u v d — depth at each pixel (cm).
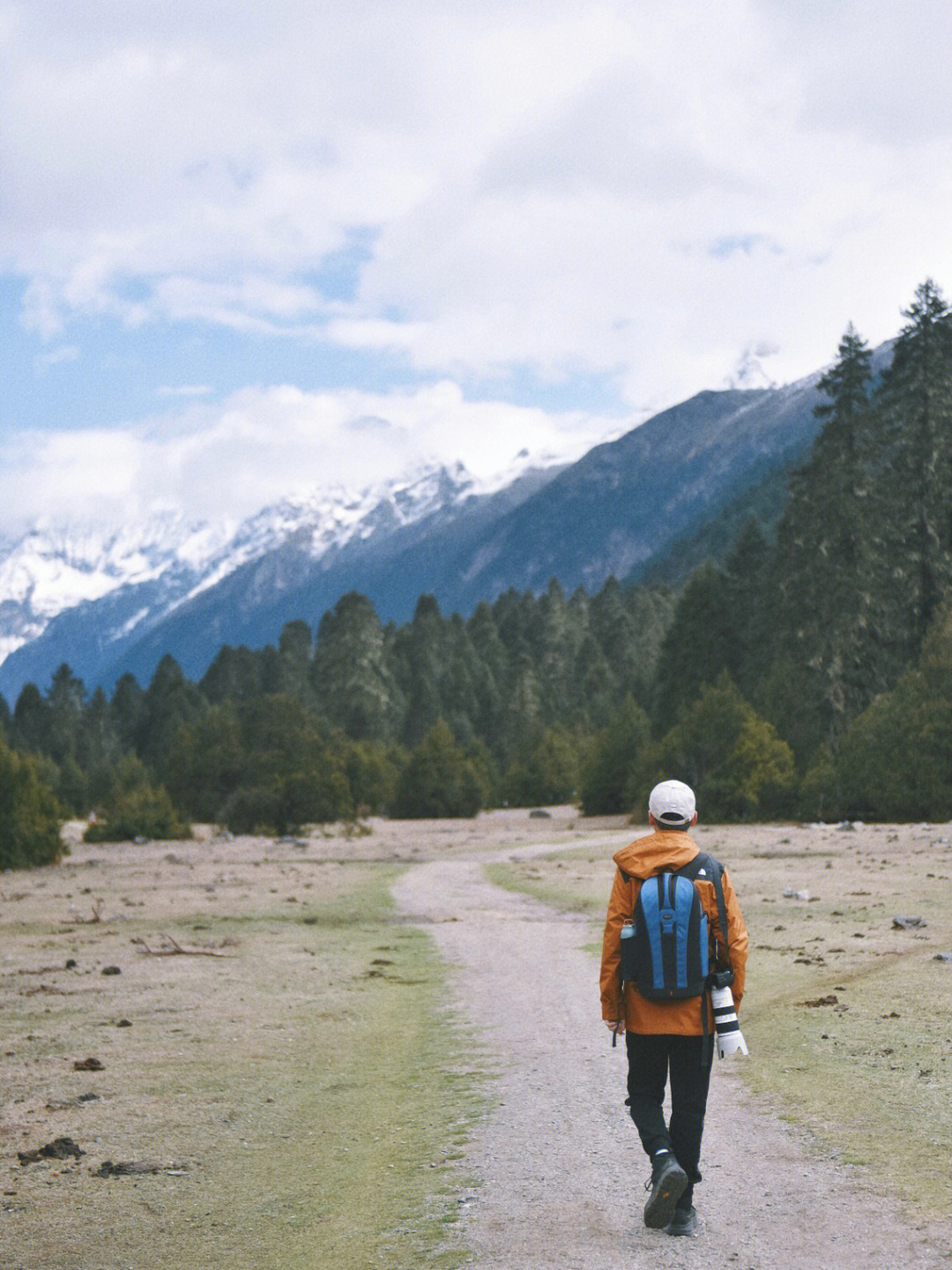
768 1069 873
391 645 17500
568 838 5084
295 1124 779
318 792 6050
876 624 6112
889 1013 1047
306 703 14162
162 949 1764
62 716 16300
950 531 6291
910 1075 823
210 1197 629
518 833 5781
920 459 6312
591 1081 873
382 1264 520
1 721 15762
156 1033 1110
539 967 1520
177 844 5284
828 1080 827
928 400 6359
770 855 3350
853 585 6094
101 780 11388
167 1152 716
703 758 5797
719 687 5928
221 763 6950
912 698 5031
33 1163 703
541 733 11188
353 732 12788
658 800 582
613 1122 752
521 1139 720
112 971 1517
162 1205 618
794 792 5422
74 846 5303
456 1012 1212
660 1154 523
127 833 5591
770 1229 539
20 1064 984
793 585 6619
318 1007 1250
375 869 3650
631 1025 558
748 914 1988
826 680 6106
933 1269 479
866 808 5169
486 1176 646
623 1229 548
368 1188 634
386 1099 843
